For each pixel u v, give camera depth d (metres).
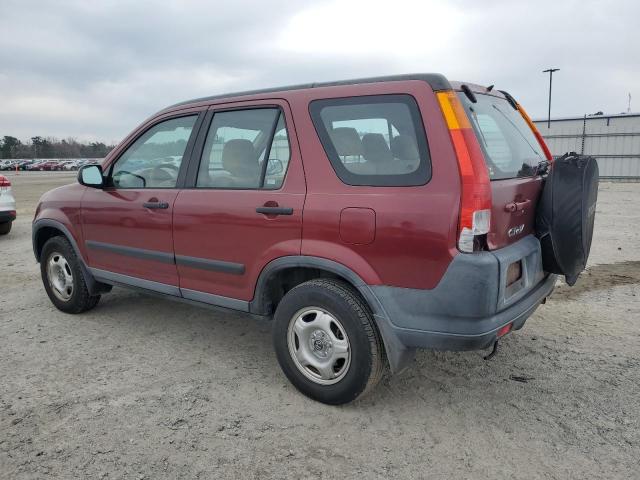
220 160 3.59
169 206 3.79
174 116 3.94
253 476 2.53
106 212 4.29
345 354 3.01
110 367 3.76
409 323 2.76
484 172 2.61
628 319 4.64
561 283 5.84
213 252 3.56
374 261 2.82
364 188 2.87
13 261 7.48
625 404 3.16
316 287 3.05
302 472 2.56
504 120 3.40
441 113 2.68
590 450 2.70
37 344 4.21
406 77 2.85
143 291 4.20
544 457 2.65
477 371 3.63
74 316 4.91
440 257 2.62
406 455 2.69
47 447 2.77
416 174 2.72
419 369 3.67
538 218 3.19
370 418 3.04
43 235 5.11
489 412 3.10
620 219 11.02
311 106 3.15
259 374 3.64
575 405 3.15
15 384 3.50
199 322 4.72
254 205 3.28
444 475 2.53
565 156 3.16
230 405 3.20
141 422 3.01
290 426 2.96
